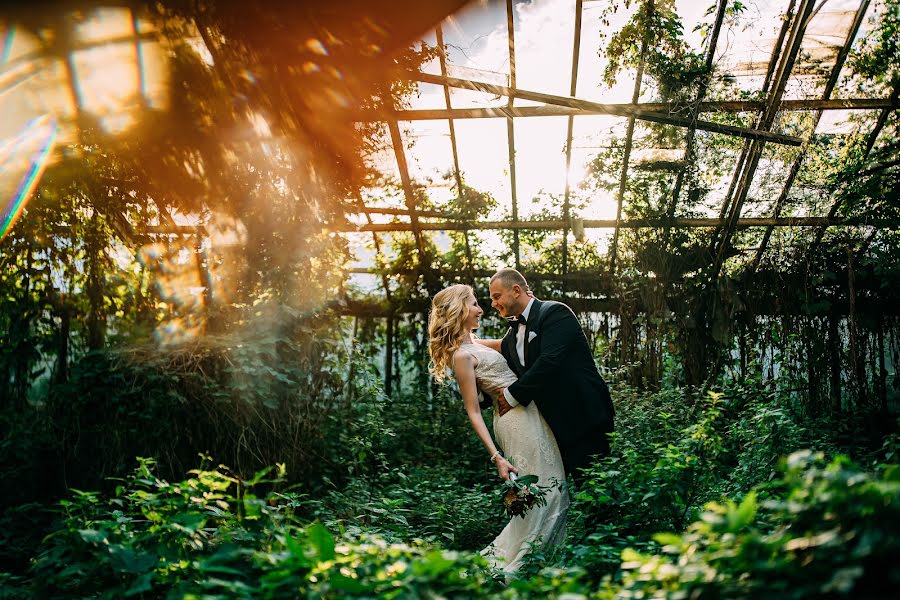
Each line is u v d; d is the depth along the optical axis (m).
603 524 2.89
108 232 5.43
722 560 1.42
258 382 5.11
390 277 8.29
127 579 1.97
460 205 7.41
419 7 4.84
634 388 6.59
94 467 4.82
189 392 4.98
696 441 3.12
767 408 3.65
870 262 7.15
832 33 5.98
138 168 4.97
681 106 6.35
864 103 6.28
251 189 5.40
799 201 7.06
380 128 6.13
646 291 7.62
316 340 5.80
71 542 2.07
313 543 1.75
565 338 3.48
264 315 5.57
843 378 7.38
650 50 6.06
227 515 2.16
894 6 5.70
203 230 5.78
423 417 7.25
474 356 3.49
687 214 7.34
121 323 5.59
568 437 3.41
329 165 5.87
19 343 5.25
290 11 4.39
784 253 7.46
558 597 1.51
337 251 6.33
